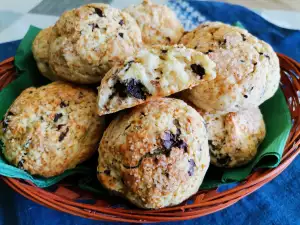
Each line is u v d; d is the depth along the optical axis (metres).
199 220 0.22
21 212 0.23
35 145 0.21
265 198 0.23
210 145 0.22
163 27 0.26
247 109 0.23
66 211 0.19
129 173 0.19
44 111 0.22
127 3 0.37
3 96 0.25
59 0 0.37
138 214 0.19
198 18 0.35
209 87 0.22
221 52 0.22
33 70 0.27
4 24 0.35
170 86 0.20
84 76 0.23
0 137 0.22
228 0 0.39
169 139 0.19
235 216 0.22
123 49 0.22
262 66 0.22
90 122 0.22
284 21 0.36
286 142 0.22
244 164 0.23
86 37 0.22
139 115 0.20
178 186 0.19
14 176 0.20
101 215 0.19
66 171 0.22
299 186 0.24
